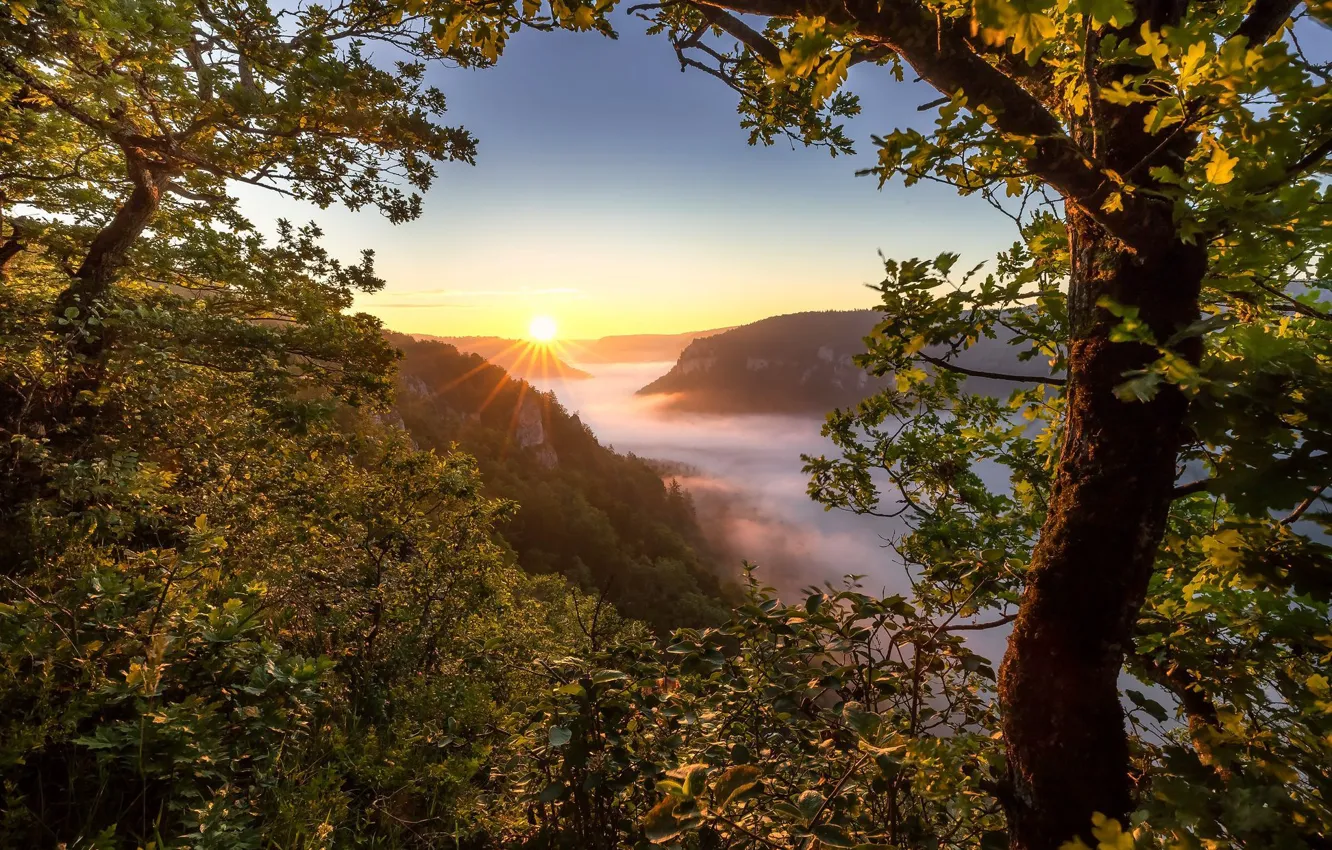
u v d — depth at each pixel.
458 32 1.63
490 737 3.50
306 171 8.55
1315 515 0.93
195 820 2.04
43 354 6.21
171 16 5.59
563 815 2.46
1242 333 0.95
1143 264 1.55
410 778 3.12
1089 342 1.68
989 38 0.89
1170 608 1.94
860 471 4.28
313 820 2.38
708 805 1.65
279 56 7.70
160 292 10.17
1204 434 0.98
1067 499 1.72
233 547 6.14
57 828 2.04
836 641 2.27
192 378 8.05
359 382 11.09
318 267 11.69
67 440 6.31
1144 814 0.99
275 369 9.06
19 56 5.81
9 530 3.79
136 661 2.32
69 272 8.74
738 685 2.40
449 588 9.30
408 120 8.56
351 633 5.36
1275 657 1.55
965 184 1.46
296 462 10.16
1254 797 0.93
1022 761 1.74
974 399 4.18
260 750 2.56
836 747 2.21
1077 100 1.55
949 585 2.75
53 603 2.53
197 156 8.16
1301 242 0.97
